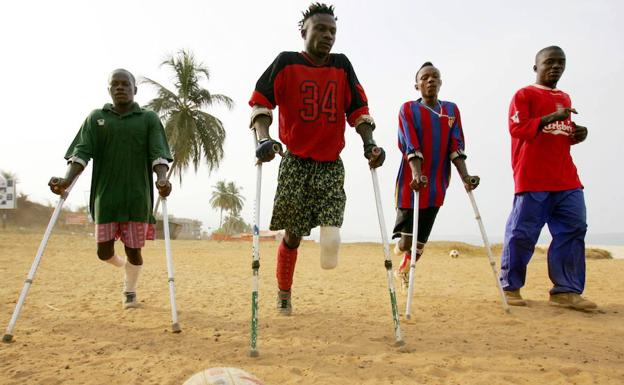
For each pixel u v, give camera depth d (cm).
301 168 404
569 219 500
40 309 468
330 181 401
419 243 582
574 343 352
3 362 301
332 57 405
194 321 420
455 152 533
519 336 371
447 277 791
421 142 538
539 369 290
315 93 391
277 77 384
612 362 306
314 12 388
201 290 612
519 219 511
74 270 834
